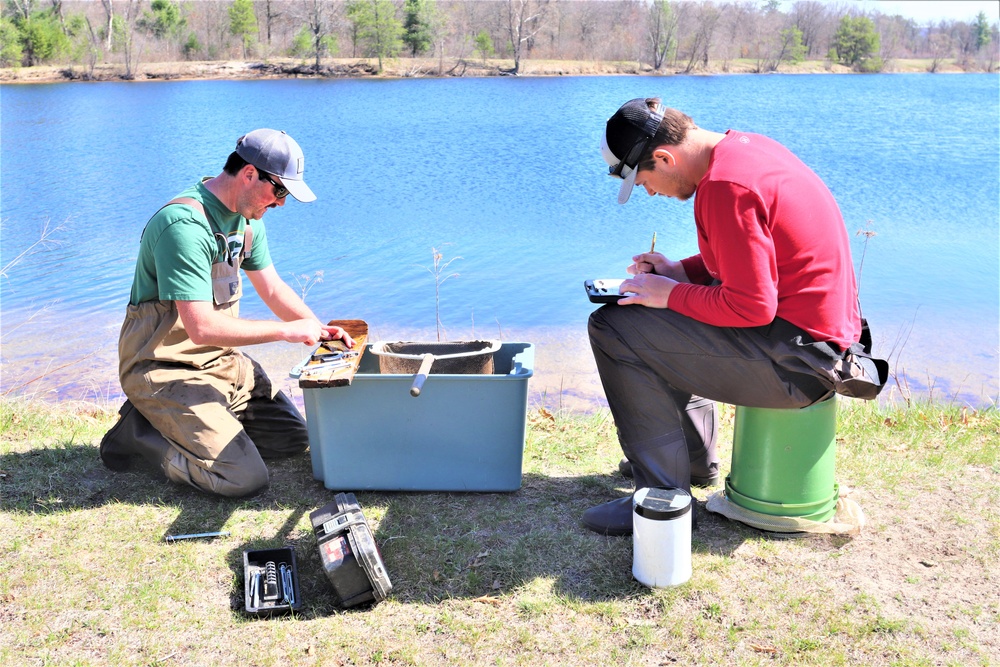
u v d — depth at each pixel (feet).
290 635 8.32
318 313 29.66
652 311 9.31
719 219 8.33
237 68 200.23
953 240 44.57
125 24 200.34
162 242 10.18
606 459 12.31
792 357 8.76
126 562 9.45
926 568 9.23
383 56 207.72
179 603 8.79
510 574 9.21
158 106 129.70
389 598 8.86
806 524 9.73
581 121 108.06
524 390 10.45
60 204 58.29
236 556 9.59
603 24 218.18
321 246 43.06
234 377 11.55
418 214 52.95
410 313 29.50
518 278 35.35
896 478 11.37
